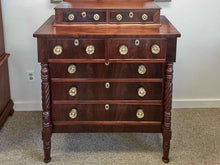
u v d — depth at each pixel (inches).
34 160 81.8
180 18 100.5
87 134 93.7
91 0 89.2
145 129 79.9
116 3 85.8
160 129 79.8
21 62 103.7
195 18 100.5
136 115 78.4
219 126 97.7
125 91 76.6
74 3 85.3
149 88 76.4
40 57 73.0
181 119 101.6
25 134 93.4
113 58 73.3
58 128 79.6
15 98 107.3
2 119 95.0
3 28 99.7
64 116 78.4
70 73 74.9
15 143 88.9
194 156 83.4
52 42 72.0
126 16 77.3
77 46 72.3
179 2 98.8
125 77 75.3
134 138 91.5
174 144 88.4
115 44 72.2
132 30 74.0
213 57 104.8
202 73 106.5
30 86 106.3
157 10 76.8
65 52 72.7
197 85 107.8
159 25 77.3
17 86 106.0
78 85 76.0
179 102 108.8
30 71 104.7
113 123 78.9
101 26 77.1
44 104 76.3
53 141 89.9
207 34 102.3
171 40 72.1
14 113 105.7
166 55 73.2
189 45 103.3
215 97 109.2
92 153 84.7
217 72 106.6
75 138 91.6
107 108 77.8
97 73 74.9
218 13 100.1
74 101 77.2
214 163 80.6
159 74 75.2
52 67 74.5
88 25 77.4
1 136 92.0
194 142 89.4
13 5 98.0
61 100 77.1
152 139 91.0
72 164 80.1
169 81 74.7
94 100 77.2
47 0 97.9
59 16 77.0
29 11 98.8
